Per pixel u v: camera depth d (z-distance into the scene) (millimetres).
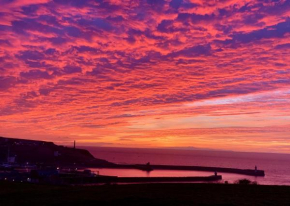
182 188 28453
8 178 82188
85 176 100438
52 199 23047
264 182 141000
